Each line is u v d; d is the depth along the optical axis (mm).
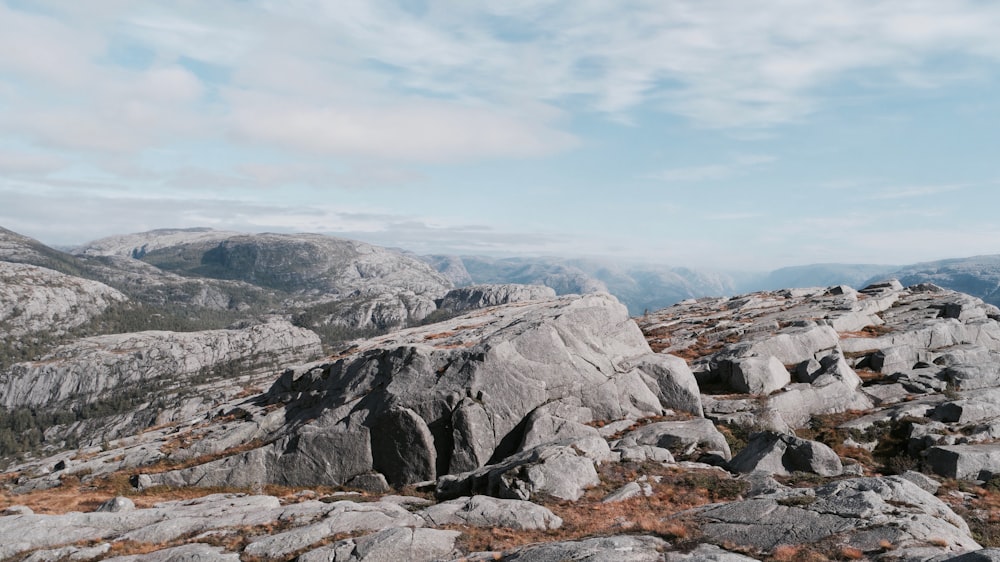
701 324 84812
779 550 22203
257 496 38594
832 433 46812
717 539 24578
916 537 21625
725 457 40969
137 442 57250
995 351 60625
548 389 48250
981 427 43000
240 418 56750
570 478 35000
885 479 27750
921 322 67750
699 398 51125
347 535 28609
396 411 45312
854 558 20859
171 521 31641
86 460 50250
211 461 46781
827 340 62531
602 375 50438
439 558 25453
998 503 33031
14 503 40062
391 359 51500
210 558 26453
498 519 29891
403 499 38469
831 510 25078
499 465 38781
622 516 30281
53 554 27844
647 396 50000
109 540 30281
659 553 23172
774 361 55688
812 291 105938
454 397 46094
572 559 22672
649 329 89688
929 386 52406
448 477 40594
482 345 49938
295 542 27906
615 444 42938
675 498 32875
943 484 35969
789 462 38250
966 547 21250
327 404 50812
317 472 45500
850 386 53094
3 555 28281
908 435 44125
